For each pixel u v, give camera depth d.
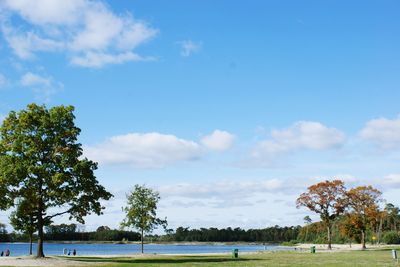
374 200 104.94
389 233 172.62
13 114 51.19
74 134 51.53
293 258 60.25
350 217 105.94
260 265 44.16
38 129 49.94
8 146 49.81
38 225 50.84
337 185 103.88
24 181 48.97
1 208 49.41
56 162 50.12
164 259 56.75
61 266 41.97
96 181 52.25
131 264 45.12
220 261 52.16
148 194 73.06
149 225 72.94
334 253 80.75
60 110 51.34
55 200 50.59
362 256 65.38
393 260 52.72
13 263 43.12
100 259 55.34
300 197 105.56
